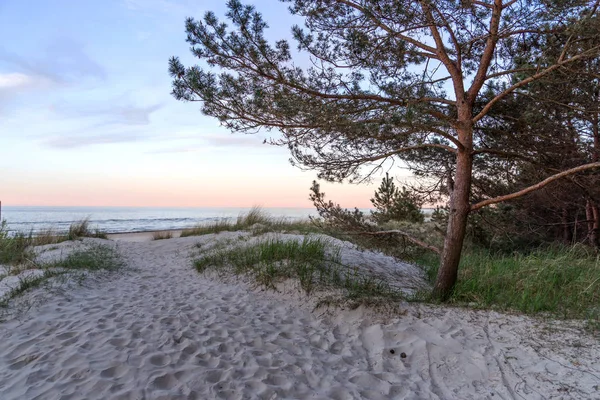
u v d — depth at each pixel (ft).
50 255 29.84
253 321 15.79
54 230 46.68
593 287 16.62
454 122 16.66
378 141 18.66
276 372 11.13
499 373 10.96
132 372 10.56
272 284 20.30
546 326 13.64
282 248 25.13
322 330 15.11
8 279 21.04
